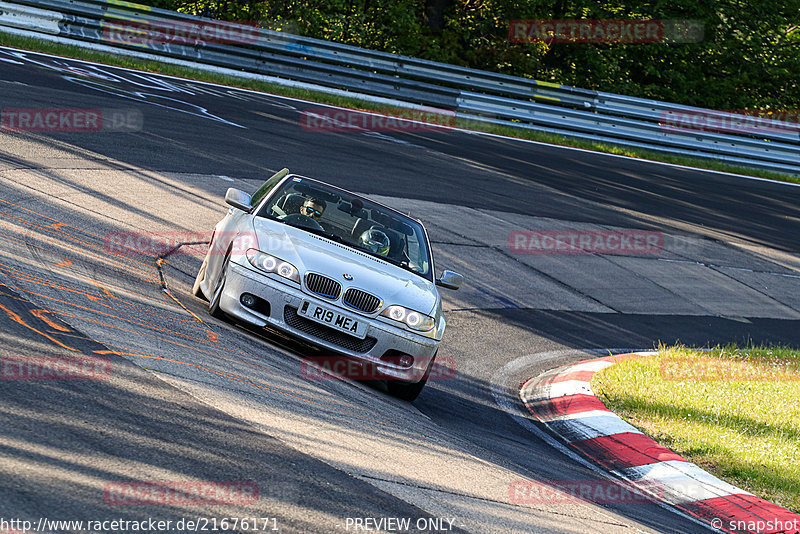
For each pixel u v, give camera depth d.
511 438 20.11
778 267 54.62
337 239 22.17
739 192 71.88
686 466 20.11
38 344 14.73
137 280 22.50
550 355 31.25
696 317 42.28
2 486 9.68
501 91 77.62
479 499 14.10
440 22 97.69
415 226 24.25
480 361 28.16
